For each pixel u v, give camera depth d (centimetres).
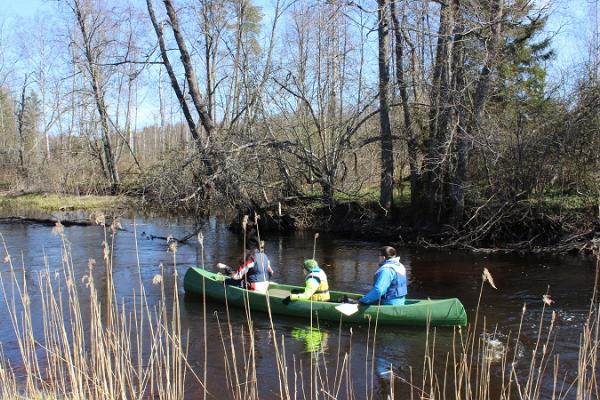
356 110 1773
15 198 2892
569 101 1396
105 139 3150
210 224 2053
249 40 2402
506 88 1512
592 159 1363
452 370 629
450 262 1280
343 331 781
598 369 618
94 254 1422
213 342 730
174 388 472
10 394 470
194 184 1648
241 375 618
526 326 786
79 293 987
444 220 1562
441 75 1499
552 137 1378
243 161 1653
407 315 782
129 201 1800
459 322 771
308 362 660
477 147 1406
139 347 496
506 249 1388
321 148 2016
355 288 1060
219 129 1759
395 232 1650
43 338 731
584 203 1391
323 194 1817
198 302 944
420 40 1641
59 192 2934
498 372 619
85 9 2786
